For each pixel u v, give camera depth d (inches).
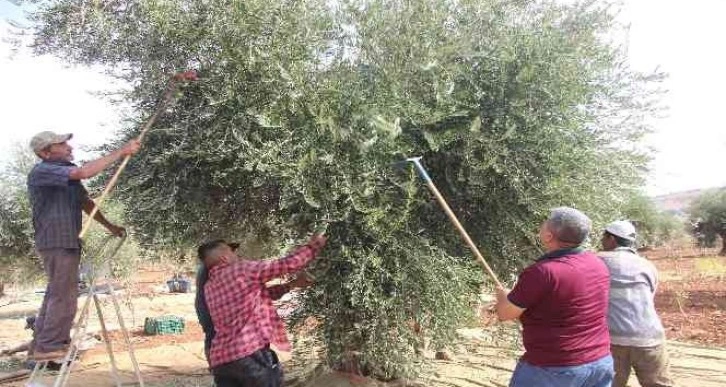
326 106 227.3
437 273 232.8
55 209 211.0
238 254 295.6
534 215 247.6
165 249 273.6
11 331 664.4
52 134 215.0
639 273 218.1
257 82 227.1
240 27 223.9
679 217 1480.1
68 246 211.5
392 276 228.4
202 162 238.7
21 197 670.5
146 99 243.3
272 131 225.5
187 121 230.7
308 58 234.8
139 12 227.1
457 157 242.4
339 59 248.5
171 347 495.2
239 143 222.2
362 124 229.0
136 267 652.7
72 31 236.4
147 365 422.6
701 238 1342.3
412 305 239.5
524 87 235.9
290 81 217.9
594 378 163.2
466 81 244.5
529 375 164.2
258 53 220.5
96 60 245.9
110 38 235.3
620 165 259.4
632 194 282.8
